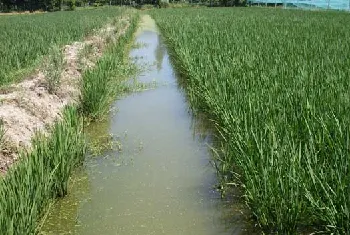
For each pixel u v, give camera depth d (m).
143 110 10.02
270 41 14.78
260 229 5.00
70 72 11.33
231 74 9.34
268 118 6.35
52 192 5.61
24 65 12.69
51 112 8.57
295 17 30.81
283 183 4.77
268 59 10.73
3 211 4.10
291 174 4.81
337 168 4.74
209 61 11.09
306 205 4.70
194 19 30.11
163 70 14.81
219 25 23.67
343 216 4.27
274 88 7.66
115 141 7.96
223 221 5.24
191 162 7.00
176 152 7.45
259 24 24.00
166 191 6.01
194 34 18.58
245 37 16.12
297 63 9.81
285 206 4.59
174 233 5.02
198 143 7.88
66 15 41.56
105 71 11.39
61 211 5.52
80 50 14.09
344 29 19.28
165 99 10.98
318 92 7.10
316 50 11.94
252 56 11.16
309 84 7.75
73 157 6.30
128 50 19.64
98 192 6.02
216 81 8.95
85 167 6.88
